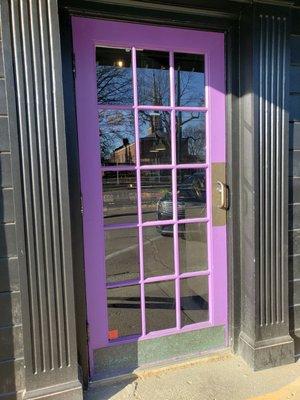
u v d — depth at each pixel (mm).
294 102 2375
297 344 2480
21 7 1781
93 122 2123
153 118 2270
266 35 2225
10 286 1888
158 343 2361
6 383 1912
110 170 2191
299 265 2469
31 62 1814
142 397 2078
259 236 2316
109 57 2143
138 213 2275
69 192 2049
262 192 2305
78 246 2094
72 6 1964
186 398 2062
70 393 1943
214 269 2447
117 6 2043
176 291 2395
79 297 2111
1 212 1850
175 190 2340
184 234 2398
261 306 2344
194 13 2186
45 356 1936
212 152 2377
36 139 1852
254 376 2260
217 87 2348
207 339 2475
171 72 2260
